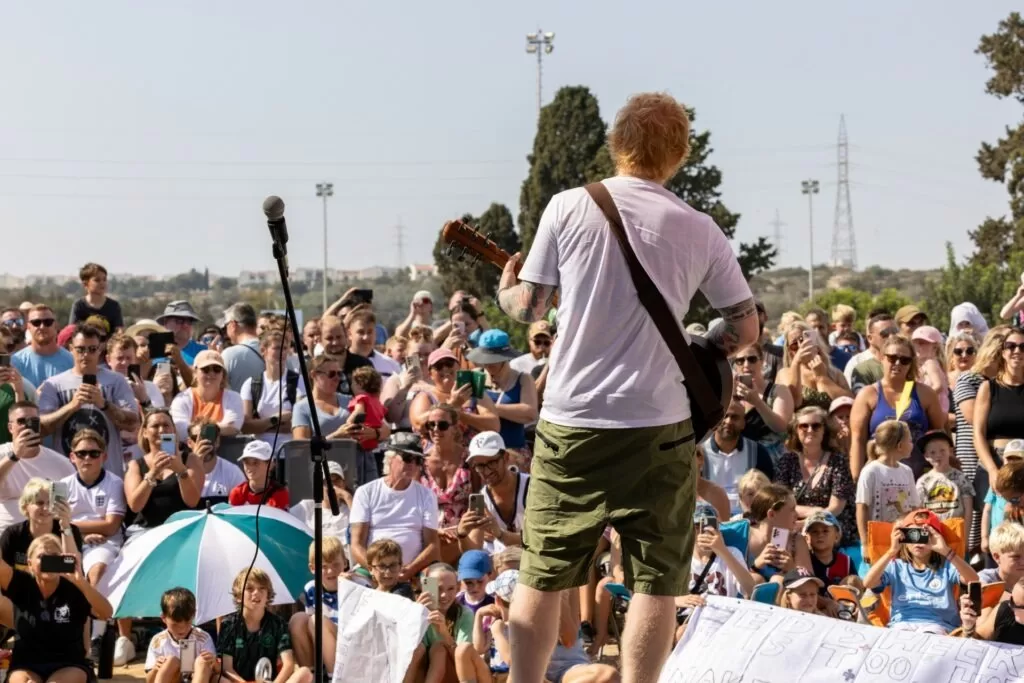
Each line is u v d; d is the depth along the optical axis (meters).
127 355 12.82
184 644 9.30
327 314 15.06
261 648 9.47
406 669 8.63
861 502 10.86
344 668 8.87
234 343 15.66
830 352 14.70
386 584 9.78
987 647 7.16
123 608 9.66
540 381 12.72
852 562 10.55
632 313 4.52
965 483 11.04
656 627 4.61
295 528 10.34
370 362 13.77
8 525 10.16
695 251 4.55
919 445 11.52
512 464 10.95
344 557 10.30
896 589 9.48
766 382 12.87
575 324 4.57
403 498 10.59
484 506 10.11
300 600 10.36
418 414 11.84
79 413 11.52
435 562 10.35
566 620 8.93
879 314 13.91
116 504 10.92
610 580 9.53
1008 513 10.15
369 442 11.85
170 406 13.12
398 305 61.66
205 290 99.56
